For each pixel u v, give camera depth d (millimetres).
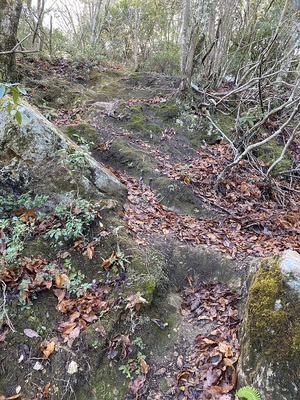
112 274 3273
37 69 9297
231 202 5027
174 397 2541
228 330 2855
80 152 4035
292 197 5574
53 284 3191
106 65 11656
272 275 2598
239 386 2404
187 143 6391
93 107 6961
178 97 7215
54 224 3676
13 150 3889
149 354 2830
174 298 3322
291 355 2244
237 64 9258
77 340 2807
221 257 3701
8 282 3104
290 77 8320
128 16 17625
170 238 3943
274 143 6688
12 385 2654
